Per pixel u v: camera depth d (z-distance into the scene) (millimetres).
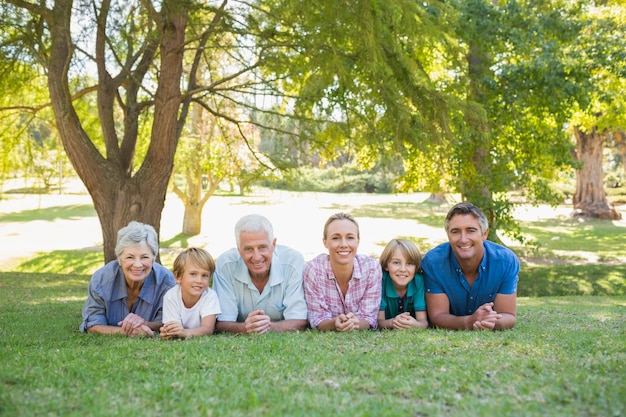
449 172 14922
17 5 8961
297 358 3564
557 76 14484
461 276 4910
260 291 4926
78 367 3348
